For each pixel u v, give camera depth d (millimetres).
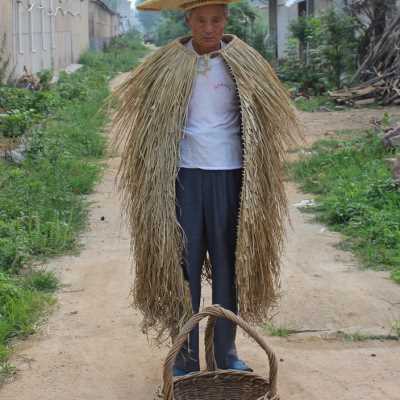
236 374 3699
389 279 5875
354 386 4180
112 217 7938
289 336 4844
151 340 4797
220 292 3910
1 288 5395
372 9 20031
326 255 6520
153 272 3795
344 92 18234
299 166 9922
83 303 5461
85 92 19922
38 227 6945
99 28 50031
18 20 20641
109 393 4145
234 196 3842
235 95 3797
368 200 7902
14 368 4418
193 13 3734
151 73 3840
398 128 10484
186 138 3799
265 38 31219
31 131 11906
